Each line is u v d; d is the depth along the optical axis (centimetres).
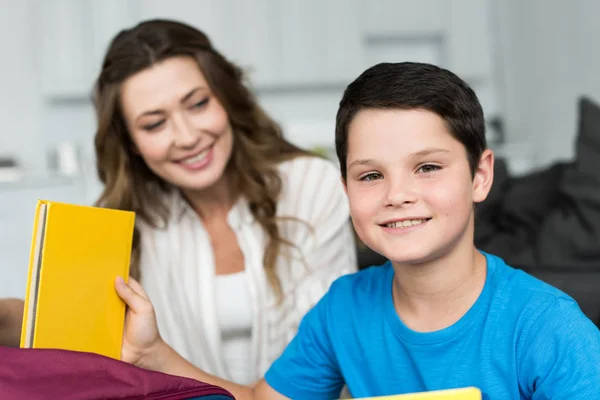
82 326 77
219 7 439
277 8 444
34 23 441
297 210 153
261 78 445
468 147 80
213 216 152
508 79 468
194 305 144
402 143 77
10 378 60
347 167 82
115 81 136
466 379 82
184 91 133
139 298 85
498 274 85
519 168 435
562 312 78
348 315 93
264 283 145
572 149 396
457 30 464
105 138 145
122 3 430
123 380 63
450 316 84
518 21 450
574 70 390
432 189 77
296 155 160
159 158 137
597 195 180
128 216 84
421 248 77
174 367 93
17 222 367
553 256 181
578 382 75
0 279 364
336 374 98
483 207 218
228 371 145
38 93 445
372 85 79
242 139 150
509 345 80
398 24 457
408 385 87
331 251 152
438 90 77
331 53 451
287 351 99
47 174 376
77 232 75
